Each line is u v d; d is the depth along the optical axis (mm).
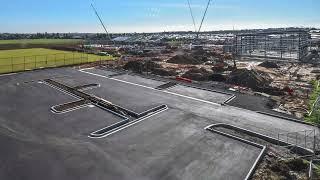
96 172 15727
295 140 20000
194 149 18406
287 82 38625
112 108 26016
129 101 28266
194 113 25125
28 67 46469
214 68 46688
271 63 53094
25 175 15359
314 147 18516
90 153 17766
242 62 58906
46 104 27047
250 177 15461
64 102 27672
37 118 23469
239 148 18625
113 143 19156
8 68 45094
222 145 19016
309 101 29047
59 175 15406
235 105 27578
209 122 23062
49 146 18609
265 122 23281
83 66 48719
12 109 25562
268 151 18500
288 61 60000
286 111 26000
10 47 85250
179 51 79812
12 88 32750
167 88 33844
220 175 15523
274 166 16516
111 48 90812
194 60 57281
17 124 22172
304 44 66188
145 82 36875
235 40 71062
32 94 30406
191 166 16391
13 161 16719
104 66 48906
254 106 27328
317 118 23906
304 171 16328
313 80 39438
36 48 83438
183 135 20500
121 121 22781
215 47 97000
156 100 28766
